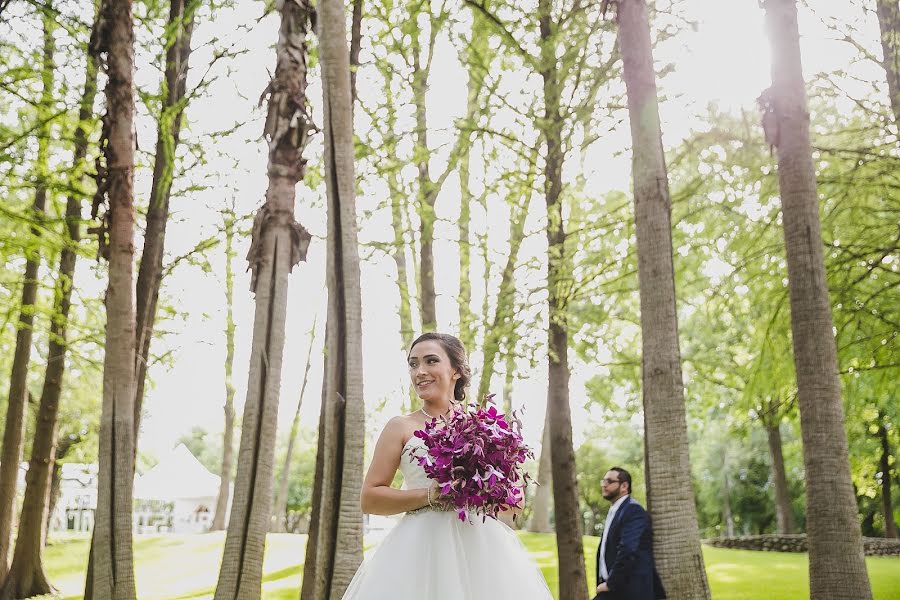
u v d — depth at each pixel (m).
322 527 5.80
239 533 7.53
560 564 10.57
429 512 3.24
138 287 11.18
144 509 40.12
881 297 12.89
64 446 28.19
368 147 10.95
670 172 12.30
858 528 7.12
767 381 13.35
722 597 12.04
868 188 12.09
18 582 14.93
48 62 12.02
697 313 16.39
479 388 11.44
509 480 3.14
